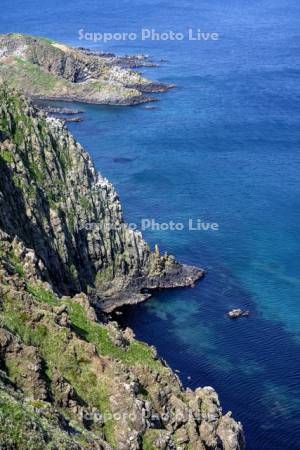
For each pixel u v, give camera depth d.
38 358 57.16
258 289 119.50
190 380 94.31
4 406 43.56
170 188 163.62
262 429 85.38
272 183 167.38
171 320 110.75
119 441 57.72
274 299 116.19
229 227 143.00
